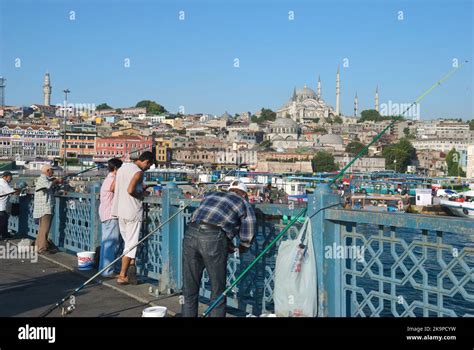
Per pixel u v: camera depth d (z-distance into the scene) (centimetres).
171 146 17825
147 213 821
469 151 12556
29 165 9506
